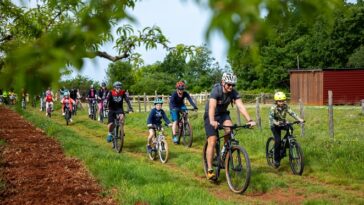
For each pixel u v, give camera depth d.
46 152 11.66
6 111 29.67
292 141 9.30
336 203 6.99
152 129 11.60
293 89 40.88
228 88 7.76
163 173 8.82
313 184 8.30
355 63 60.97
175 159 11.19
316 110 26.80
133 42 3.76
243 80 76.12
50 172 8.93
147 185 7.45
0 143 13.06
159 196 6.49
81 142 13.18
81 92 43.22
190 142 13.77
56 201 6.78
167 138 16.12
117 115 13.02
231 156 7.93
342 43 65.00
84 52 1.07
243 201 7.16
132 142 14.97
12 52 1.03
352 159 9.55
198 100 45.38
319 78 38.19
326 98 37.75
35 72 0.98
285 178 8.82
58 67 0.98
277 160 9.62
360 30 63.22
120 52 3.82
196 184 8.27
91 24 1.14
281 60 71.44
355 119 21.39
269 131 15.44
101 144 14.78
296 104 40.28
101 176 8.16
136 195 6.68
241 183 7.87
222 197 7.48
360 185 8.15
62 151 11.80
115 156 10.48
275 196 7.55
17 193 7.26
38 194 7.18
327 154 9.95
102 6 1.18
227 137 8.12
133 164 9.27
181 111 14.27
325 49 66.88
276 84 72.94
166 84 72.31
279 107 9.47
